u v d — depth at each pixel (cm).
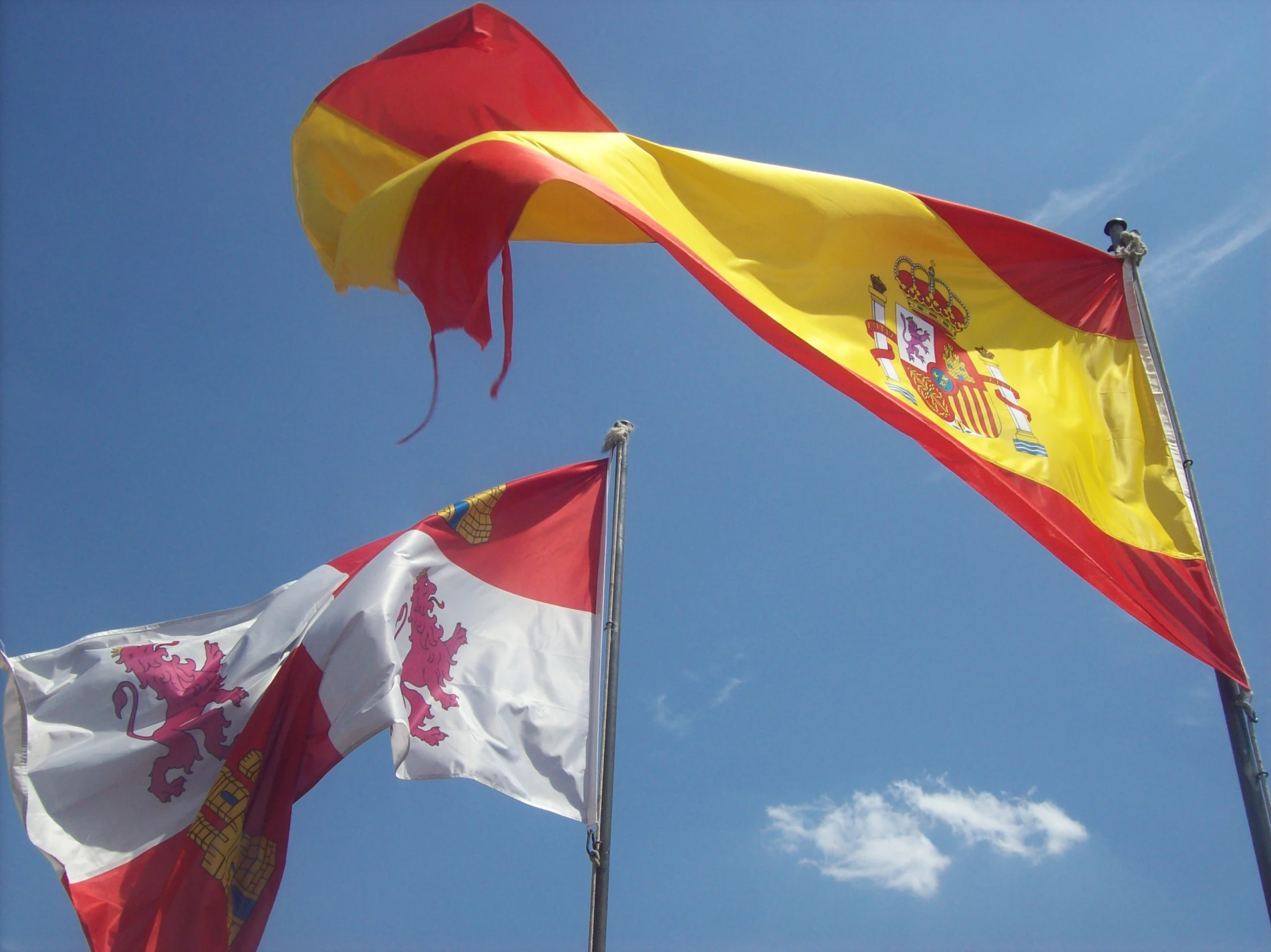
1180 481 802
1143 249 899
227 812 947
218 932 916
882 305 817
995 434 791
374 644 959
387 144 831
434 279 643
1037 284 880
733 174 810
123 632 1050
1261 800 680
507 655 1028
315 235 819
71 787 973
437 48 817
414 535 1045
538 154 673
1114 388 852
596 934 884
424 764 936
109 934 913
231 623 1086
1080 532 761
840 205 836
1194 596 756
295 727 966
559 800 958
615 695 992
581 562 1106
